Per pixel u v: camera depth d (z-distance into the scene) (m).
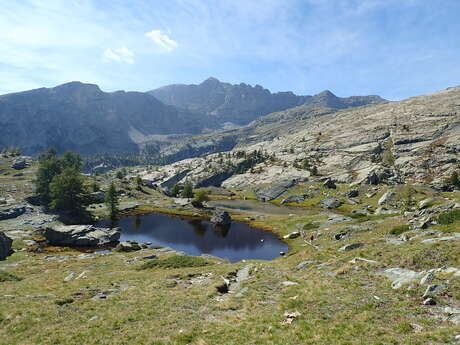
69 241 71.00
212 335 16.34
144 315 20.31
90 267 44.88
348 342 13.55
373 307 17.48
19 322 19.52
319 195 168.75
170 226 100.88
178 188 180.62
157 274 35.28
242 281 29.27
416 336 13.41
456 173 151.88
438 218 39.25
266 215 120.12
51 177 110.00
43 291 28.09
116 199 105.38
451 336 12.88
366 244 35.53
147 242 78.50
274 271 31.88
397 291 19.53
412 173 186.75
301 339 14.66
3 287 30.42
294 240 74.25
